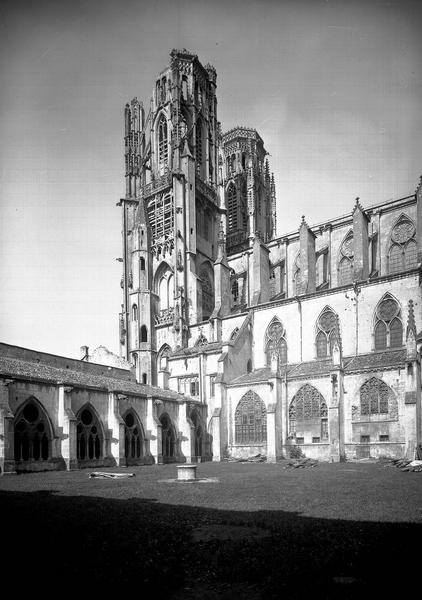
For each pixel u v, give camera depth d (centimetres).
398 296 6581
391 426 5659
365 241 7600
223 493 2730
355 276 7444
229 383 7275
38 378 4838
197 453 7238
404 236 7844
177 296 9250
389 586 1093
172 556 1376
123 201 10706
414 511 2011
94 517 1925
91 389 5425
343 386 6097
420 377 5553
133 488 3053
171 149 10338
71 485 3275
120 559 1336
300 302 7588
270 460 6256
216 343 8431
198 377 7988
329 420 5966
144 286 9738
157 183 10344
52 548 1448
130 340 9656
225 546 1462
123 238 10538
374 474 3941
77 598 1049
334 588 1087
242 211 12825
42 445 4819
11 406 4516
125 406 5909
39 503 2320
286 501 2353
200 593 1127
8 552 1405
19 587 1111
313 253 8262
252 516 1936
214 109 11419
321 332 7331
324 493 2650
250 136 13338
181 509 2127
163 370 8350
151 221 10388
